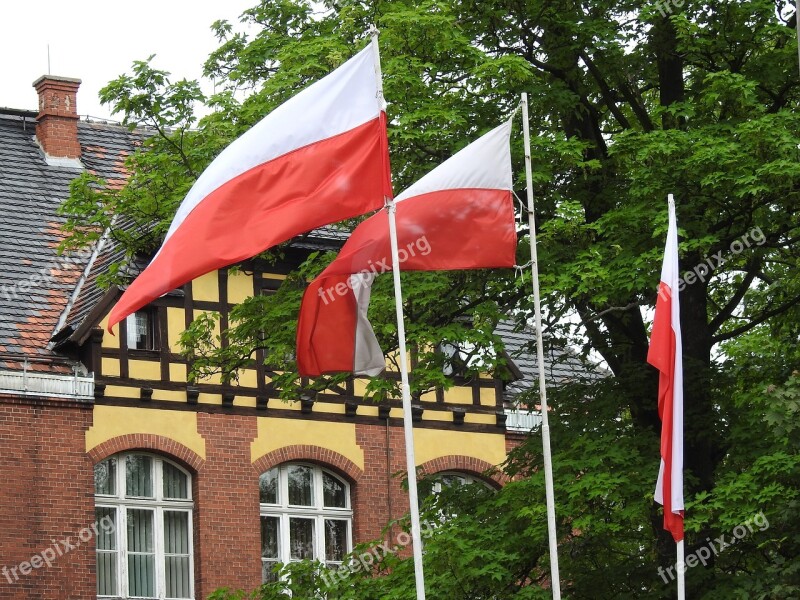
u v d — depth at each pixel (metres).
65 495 31.47
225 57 27.61
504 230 20.88
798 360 26.30
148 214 27.06
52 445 31.52
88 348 32.34
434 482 27.25
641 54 26.78
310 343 20.81
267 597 26.31
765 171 23.84
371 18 26.25
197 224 19.84
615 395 26.11
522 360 37.62
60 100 37.38
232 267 28.88
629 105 28.33
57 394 31.72
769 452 24.14
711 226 25.38
